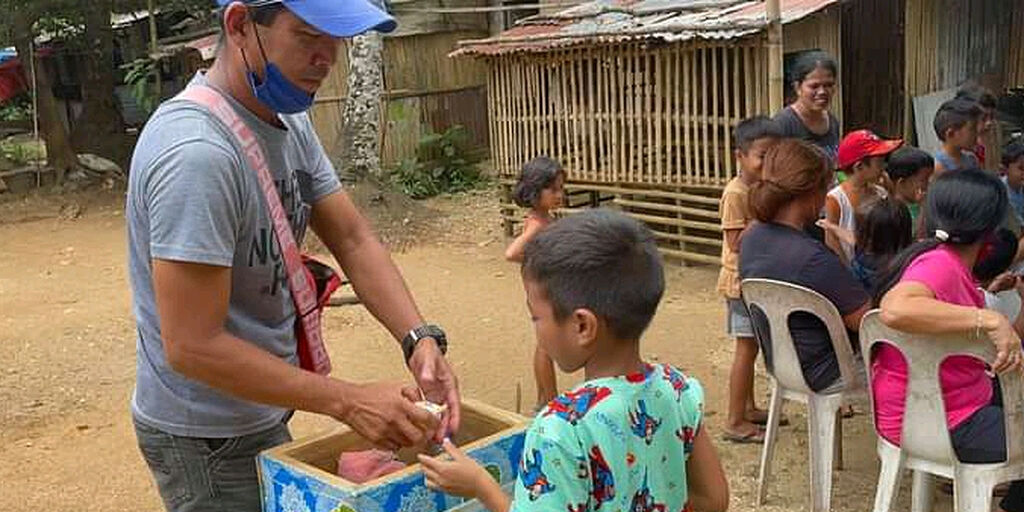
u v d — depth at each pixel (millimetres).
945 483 4180
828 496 3912
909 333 3217
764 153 4523
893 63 9664
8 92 19422
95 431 5531
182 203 1967
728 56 7695
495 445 2088
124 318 7840
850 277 3840
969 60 9844
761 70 7496
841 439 4426
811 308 3803
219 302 2018
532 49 9016
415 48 14094
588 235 1845
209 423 2195
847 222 4789
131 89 16172
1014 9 10227
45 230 12094
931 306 3105
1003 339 3023
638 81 8398
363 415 2074
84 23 14805
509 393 5852
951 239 3209
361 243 2533
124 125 16391
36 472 5020
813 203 3971
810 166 3910
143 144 2055
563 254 1840
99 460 5145
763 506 4199
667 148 8305
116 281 9227
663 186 8445
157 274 1991
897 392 3414
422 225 10664
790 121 5469
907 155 4840
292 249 2209
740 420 4812
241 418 2211
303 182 2377
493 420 2262
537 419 1877
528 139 9445
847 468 4473
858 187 4797
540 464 1835
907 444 3398
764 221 4031
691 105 8031
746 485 4383
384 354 6703
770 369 4070
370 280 2496
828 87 5410
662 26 8055
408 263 9297
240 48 2080
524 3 14453
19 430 5570
